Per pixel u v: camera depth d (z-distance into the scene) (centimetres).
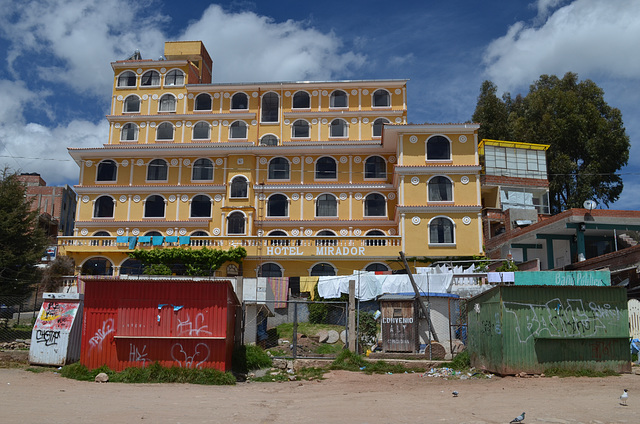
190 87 5144
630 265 2778
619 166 5275
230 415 1267
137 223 4772
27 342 2536
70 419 1169
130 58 5628
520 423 1112
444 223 4272
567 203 5188
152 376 1892
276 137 5062
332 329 3056
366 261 4247
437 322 2750
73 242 4444
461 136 4438
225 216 4716
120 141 5119
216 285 1997
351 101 5119
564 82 5628
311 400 1526
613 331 1817
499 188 4759
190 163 4934
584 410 1233
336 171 4884
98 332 1975
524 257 4069
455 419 1173
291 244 4288
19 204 3219
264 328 2736
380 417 1222
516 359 1798
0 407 1297
